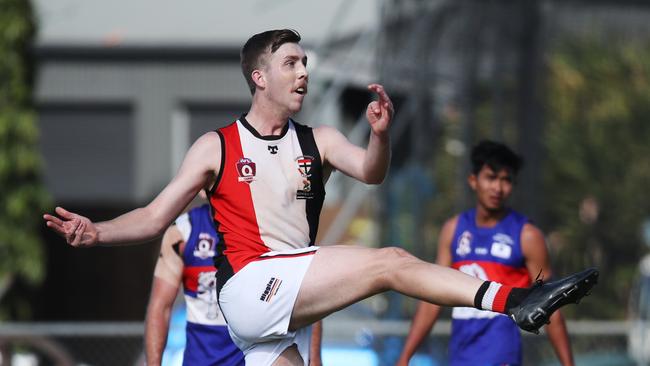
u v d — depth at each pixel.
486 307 11.98
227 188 13.59
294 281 12.88
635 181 39.34
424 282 12.23
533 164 33.41
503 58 33.59
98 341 36.16
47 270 42.44
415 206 32.66
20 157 39.34
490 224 19.30
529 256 19.03
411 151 34.59
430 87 33.72
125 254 43.12
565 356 18.84
